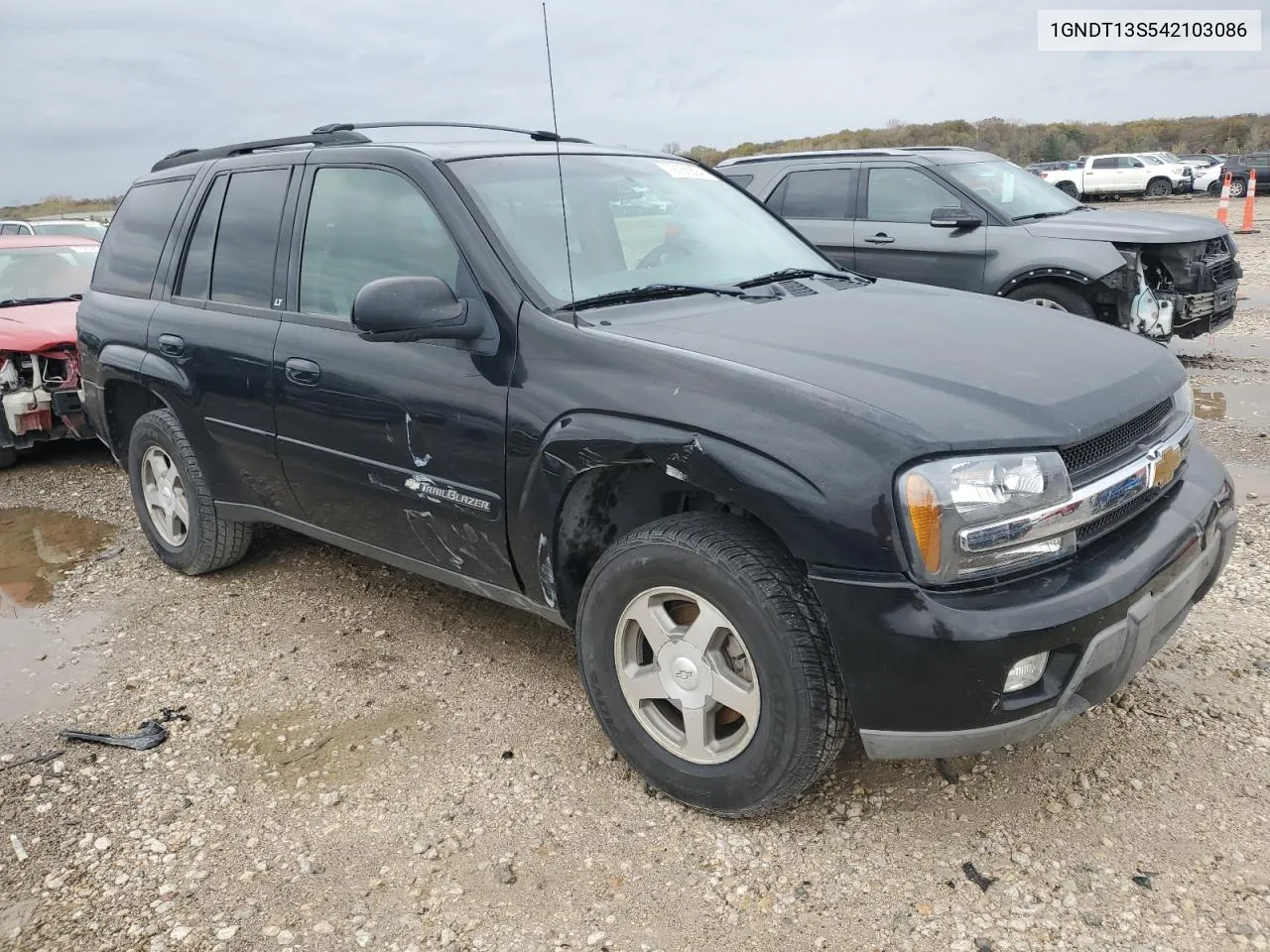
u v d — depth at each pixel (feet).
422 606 13.57
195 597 14.21
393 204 10.84
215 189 13.42
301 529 12.64
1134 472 8.17
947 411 7.54
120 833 8.95
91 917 7.91
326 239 11.51
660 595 8.59
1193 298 23.38
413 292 9.17
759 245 12.27
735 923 7.57
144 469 14.89
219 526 14.10
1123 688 10.46
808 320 9.64
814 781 8.17
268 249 12.25
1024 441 7.40
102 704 11.32
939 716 7.39
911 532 7.18
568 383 8.89
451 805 9.15
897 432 7.30
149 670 12.08
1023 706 7.40
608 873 8.18
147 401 14.92
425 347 10.05
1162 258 23.16
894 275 25.64
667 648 8.60
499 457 9.38
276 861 8.50
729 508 8.71
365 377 10.54
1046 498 7.41
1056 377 8.37
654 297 10.21
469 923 7.69
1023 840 8.30
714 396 8.04
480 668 11.73
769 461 7.62
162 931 7.73
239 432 12.45
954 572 7.22
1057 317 10.52
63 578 15.26
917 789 9.01
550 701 10.91
